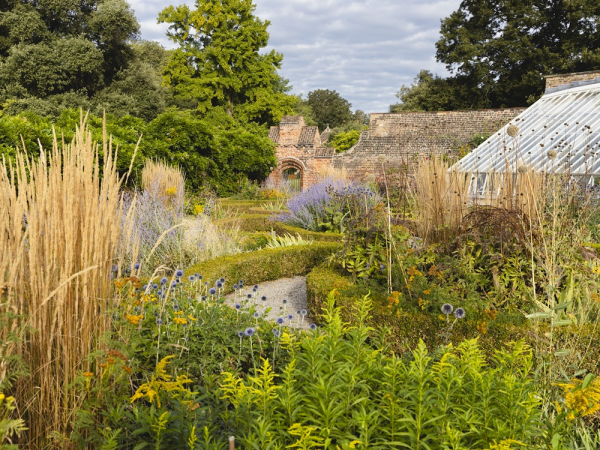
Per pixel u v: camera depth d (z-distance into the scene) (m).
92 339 1.94
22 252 1.84
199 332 3.06
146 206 6.91
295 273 7.05
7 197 1.83
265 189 18.08
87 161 1.92
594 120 10.45
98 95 24.91
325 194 9.25
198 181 15.81
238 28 31.59
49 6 25.20
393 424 1.85
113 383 1.96
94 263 1.90
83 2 27.45
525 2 27.08
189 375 2.72
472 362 2.10
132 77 26.56
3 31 25.27
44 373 1.81
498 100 29.28
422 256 4.58
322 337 2.29
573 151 9.02
